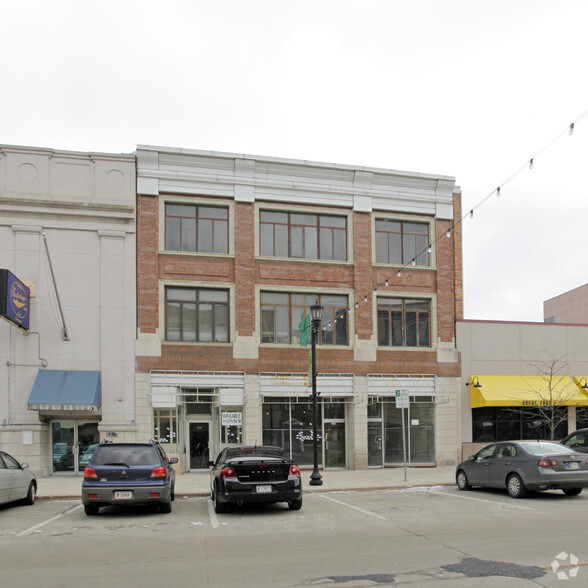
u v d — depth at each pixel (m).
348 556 9.12
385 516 13.20
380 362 25.97
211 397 24.38
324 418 25.44
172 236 24.83
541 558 8.76
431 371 26.45
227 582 7.71
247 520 12.88
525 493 15.66
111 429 22.98
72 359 23.11
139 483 13.41
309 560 8.89
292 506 14.24
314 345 20.28
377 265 26.53
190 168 25.00
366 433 25.38
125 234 24.05
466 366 26.97
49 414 22.88
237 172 25.42
